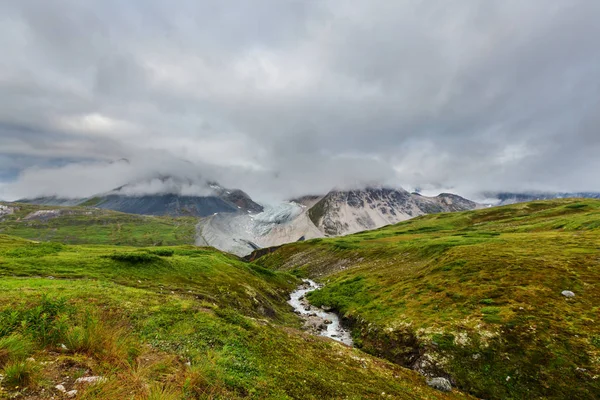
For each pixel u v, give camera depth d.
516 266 47.19
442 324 36.41
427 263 65.38
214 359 15.72
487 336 31.91
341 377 20.41
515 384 26.55
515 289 39.97
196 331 19.75
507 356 29.06
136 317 20.22
